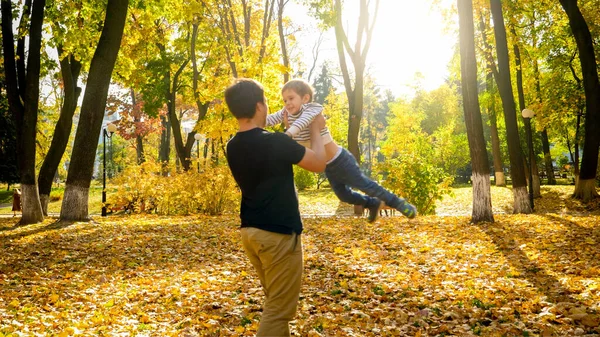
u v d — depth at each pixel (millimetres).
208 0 22859
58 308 6262
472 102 14484
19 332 4953
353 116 21250
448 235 11930
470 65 14531
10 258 9672
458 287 6879
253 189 3135
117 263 9289
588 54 20469
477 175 14375
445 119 56938
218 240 12016
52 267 9000
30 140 16312
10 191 45406
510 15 22203
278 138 3084
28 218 16219
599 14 23500
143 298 6820
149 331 5309
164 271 8750
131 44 22578
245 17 24547
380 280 7430
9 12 16438
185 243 11594
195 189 20109
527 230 12242
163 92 26375
